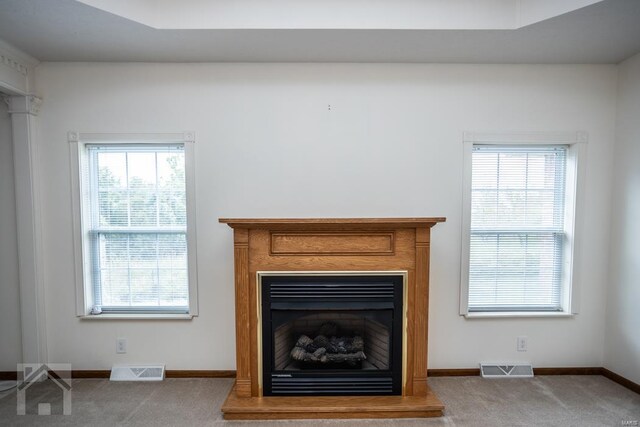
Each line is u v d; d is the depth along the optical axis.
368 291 2.33
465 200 2.71
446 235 2.73
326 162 2.70
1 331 2.73
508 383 2.65
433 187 2.71
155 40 2.28
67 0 1.81
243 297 2.30
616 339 2.69
